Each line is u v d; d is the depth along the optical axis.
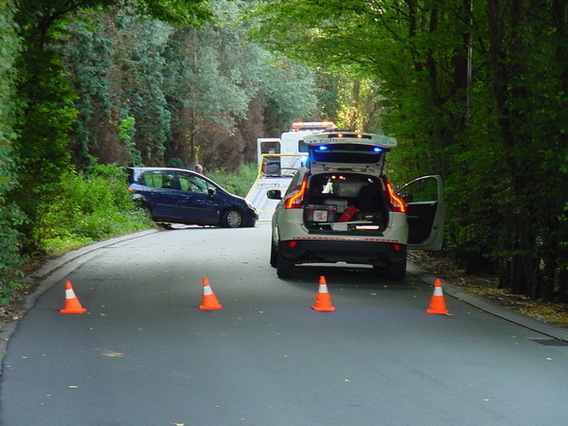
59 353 8.71
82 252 19.69
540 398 7.18
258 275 15.73
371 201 15.23
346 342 9.55
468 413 6.69
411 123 18.52
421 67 19.48
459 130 17.22
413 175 21.25
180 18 20.33
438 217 15.64
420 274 16.38
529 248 12.98
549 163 11.45
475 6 16.02
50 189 16.94
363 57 21.91
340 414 6.60
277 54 23.94
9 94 11.54
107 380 7.60
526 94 12.55
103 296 12.85
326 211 14.66
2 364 8.18
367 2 19.28
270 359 8.56
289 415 6.55
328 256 14.66
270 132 64.44
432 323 10.96
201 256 19.27
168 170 31.39
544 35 11.71
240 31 51.03
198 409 6.70
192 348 9.05
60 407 6.71
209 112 49.25
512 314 11.71
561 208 12.12
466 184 15.12
